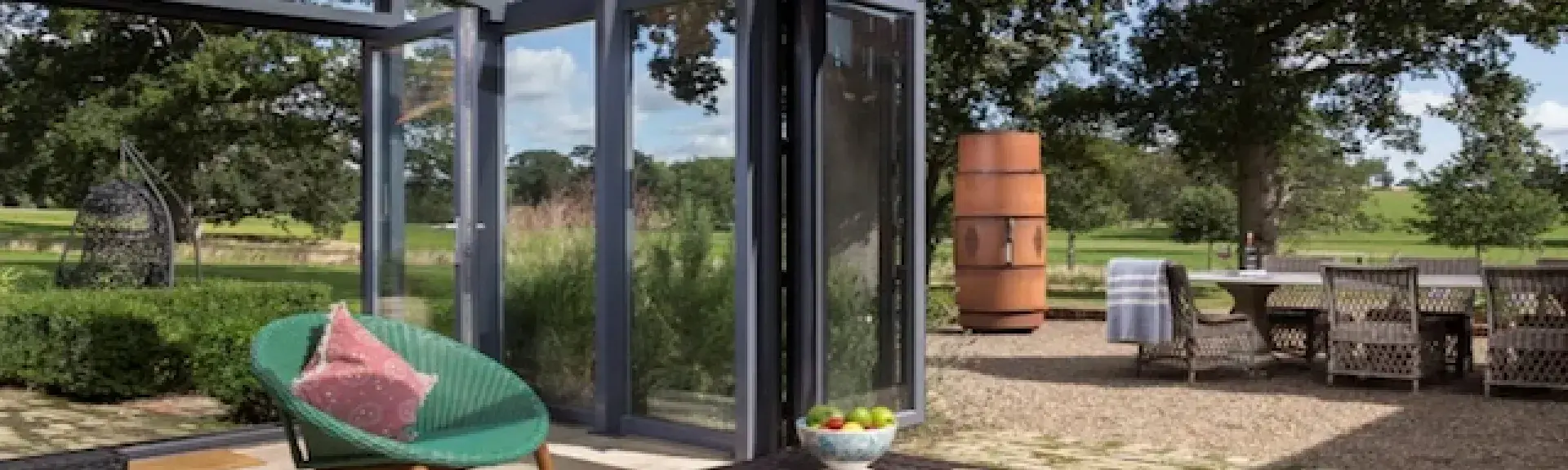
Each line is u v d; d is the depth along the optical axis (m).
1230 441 5.90
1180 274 7.93
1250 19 14.54
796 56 5.21
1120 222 27.11
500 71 6.29
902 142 5.78
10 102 15.44
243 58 15.93
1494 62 14.61
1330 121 15.33
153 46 16.06
